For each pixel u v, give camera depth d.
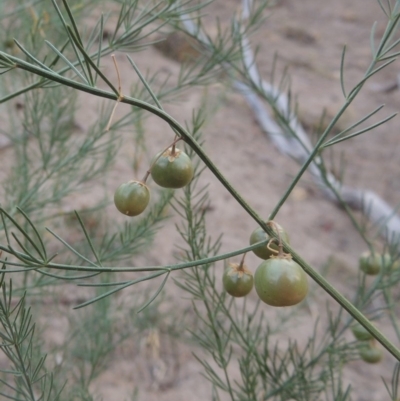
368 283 0.48
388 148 0.70
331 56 0.95
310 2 1.17
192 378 0.37
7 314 0.16
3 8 0.34
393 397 0.20
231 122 0.68
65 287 0.39
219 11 0.94
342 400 0.21
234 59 0.26
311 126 0.69
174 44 0.71
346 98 0.16
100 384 0.35
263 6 0.26
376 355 0.23
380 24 1.10
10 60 0.14
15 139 0.33
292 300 0.15
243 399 0.22
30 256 0.15
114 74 0.63
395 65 0.92
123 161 0.52
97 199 0.46
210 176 0.59
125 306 0.38
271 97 0.26
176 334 0.35
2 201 0.36
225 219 0.53
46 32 0.31
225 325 0.38
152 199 0.40
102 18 0.16
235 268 0.18
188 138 0.15
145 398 0.35
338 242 0.54
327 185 0.25
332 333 0.23
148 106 0.14
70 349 0.32
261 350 0.37
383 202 0.60
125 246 0.24
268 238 0.15
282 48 0.94
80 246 0.33
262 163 0.63
